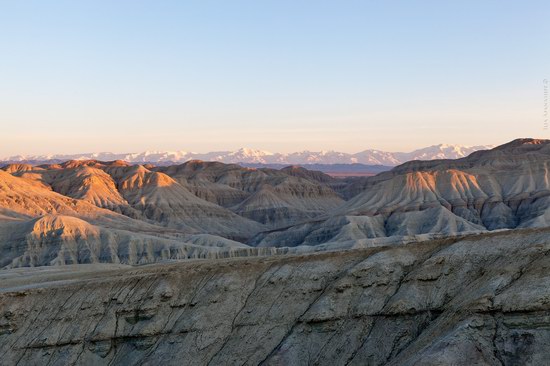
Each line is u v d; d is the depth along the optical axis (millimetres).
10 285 114125
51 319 95562
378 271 80562
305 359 76812
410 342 72125
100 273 109438
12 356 93125
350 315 78438
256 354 80500
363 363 73000
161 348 86438
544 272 64062
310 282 85312
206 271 93875
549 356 57875
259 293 87562
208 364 81875
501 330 61688
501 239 75938
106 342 90562
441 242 81750
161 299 91688
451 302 70875
